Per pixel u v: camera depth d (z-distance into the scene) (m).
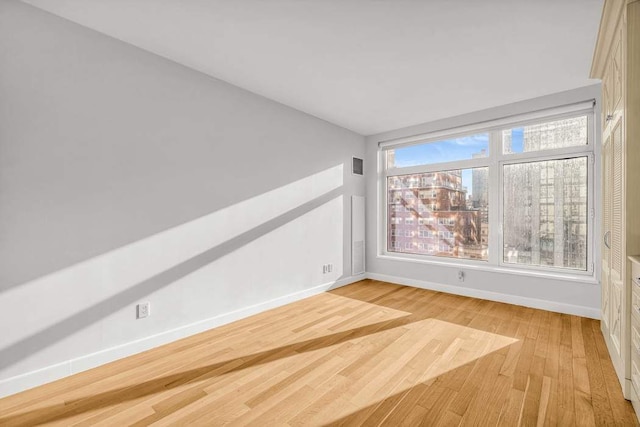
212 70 2.78
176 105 2.63
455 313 3.24
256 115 3.29
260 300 3.31
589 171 3.14
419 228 4.47
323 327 2.88
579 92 3.11
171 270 2.59
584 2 1.86
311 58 2.57
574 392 1.82
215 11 1.97
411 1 1.87
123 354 2.29
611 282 2.18
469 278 3.89
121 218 2.31
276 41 2.32
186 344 2.53
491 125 3.67
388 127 4.49
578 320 2.99
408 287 4.35
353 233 4.65
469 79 2.93
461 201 4.07
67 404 1.75
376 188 4.80
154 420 1.62
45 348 1.97
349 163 4.59
